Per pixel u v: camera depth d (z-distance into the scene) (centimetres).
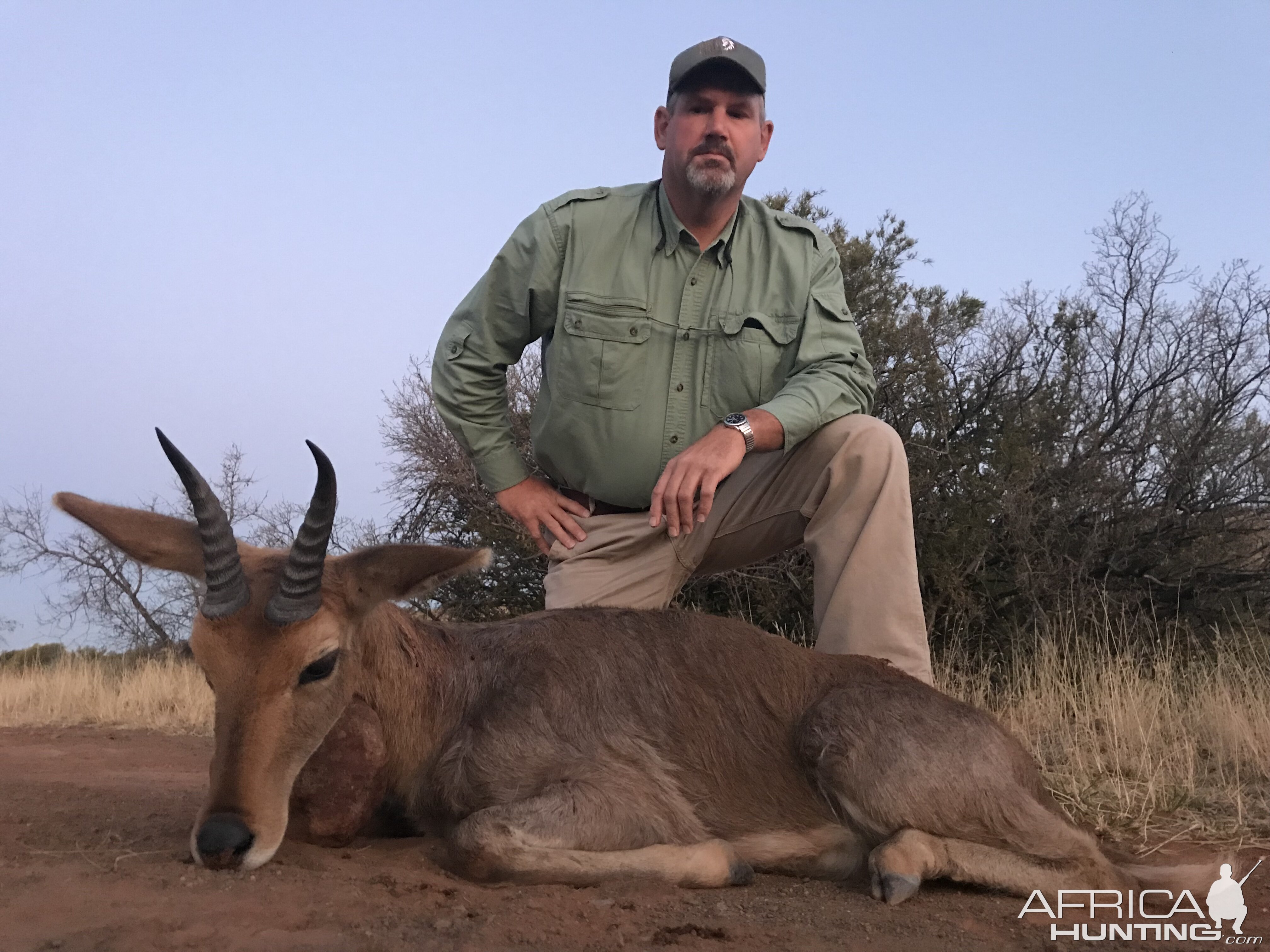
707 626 172
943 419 443
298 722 141
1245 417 467
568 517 214
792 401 190
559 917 124
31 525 657
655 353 208
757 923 128
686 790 157
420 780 160
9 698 443
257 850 134
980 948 123
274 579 144
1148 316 484
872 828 153
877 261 484
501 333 215
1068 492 437
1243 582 425
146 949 104
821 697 163
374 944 109
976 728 157
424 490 486
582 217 211
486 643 168
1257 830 188
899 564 194
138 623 663
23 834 160
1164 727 249
